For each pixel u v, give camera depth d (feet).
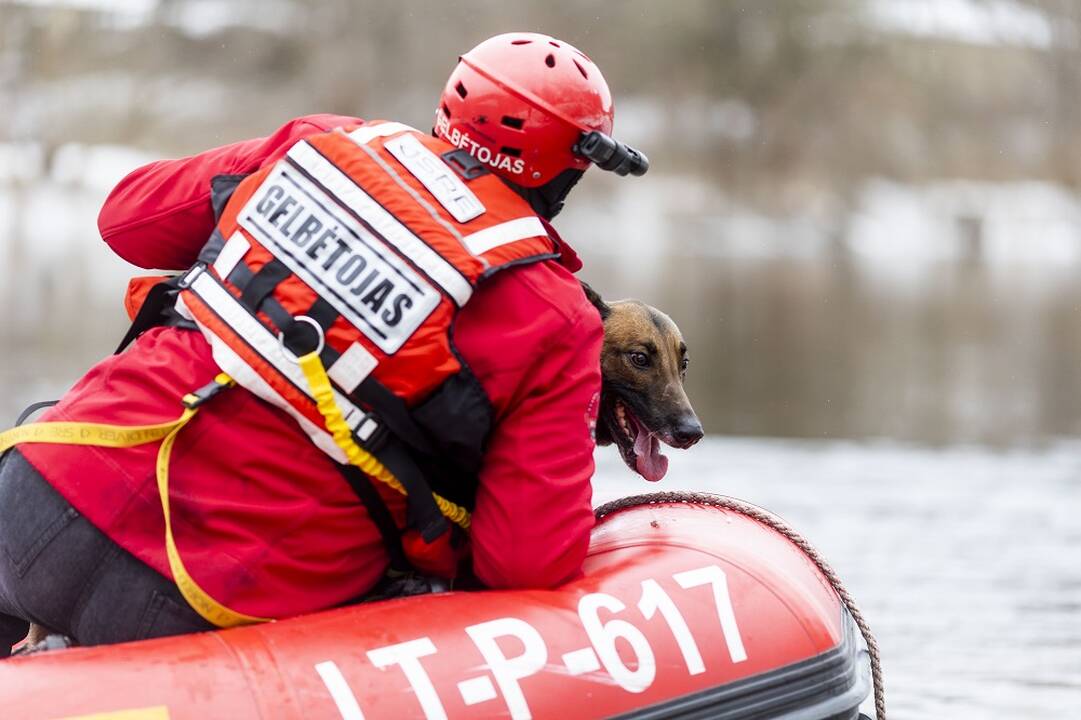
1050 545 54.29
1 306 115.03
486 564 22.72
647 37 249.55
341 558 22.03
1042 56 265.95
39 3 212.64
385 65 219.41
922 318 142.41
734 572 24.40
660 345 29.22
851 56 258.16
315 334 20.99
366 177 21.67
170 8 222.07
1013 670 38.58
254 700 19.38
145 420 21.13
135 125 216.95
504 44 23.61
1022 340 126.72
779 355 114.62
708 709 22.59
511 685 20.97
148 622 20.95
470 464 22.39
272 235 21.42
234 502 21.12
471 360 21.76
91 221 183.32
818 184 253.85
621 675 21.91
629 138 247.91
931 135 265.13
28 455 21.31
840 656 24.73
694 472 68.23
